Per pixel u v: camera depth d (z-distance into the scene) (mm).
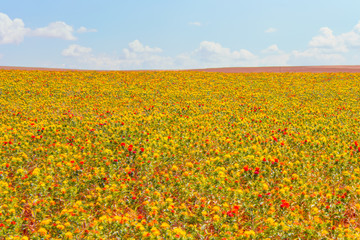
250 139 11188
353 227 6184
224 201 6785
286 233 5520
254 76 43344
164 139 10453
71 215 5664
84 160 8367
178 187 7078
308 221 5910
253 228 5891
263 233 5473
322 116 17281
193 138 10820
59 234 5293
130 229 5391
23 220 5738
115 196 6559
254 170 7965
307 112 18016
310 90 29719
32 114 15938
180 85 32344
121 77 38469
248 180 7766
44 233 5195
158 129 12680
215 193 6852
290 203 6844
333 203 6762
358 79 39719
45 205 6133
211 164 8484
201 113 17469
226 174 8055
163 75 41844
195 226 5570
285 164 8766
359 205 6492
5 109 16984
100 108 18500
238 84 34250
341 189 7141
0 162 8430
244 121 14055
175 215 5852
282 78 40906
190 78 39344
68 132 11484
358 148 10039
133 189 7172
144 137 10867
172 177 7371
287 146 10516
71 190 6621
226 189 6953
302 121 15469
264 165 8422
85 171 8094
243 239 5238
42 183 6719
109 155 8859
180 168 8773
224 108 18766
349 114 18484
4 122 13758
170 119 14711
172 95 25016
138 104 20688
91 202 6281
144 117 14484
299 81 37875
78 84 29703
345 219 6680
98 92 25719
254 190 7086
